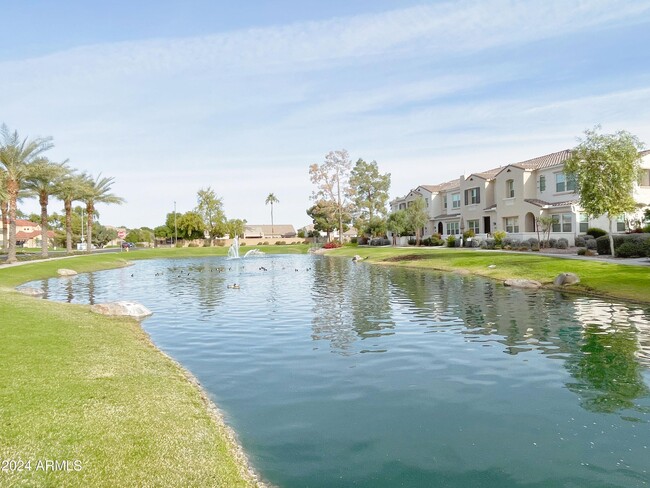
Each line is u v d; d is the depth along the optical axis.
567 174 34.31
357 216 90.00
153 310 19.95
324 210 91.38
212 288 28.59
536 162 50.75
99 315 17.64
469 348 12.30
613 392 8.98
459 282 27.64
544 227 43.28
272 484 6.03
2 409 6.93
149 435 6.71
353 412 8.30
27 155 46.91
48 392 7.85
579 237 40.47
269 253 81.94
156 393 8.68
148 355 11.80
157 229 129.00
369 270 39.38
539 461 6.52
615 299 19.67
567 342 12.64
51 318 15.20
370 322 16.11
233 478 5.88
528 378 9.85
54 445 6.05
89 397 7.88
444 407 8.45
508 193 51.03
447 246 57.44
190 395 8.97
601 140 31.39
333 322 16.28
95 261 53.16
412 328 14.95
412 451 6.86
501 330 14.32
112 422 6.95
